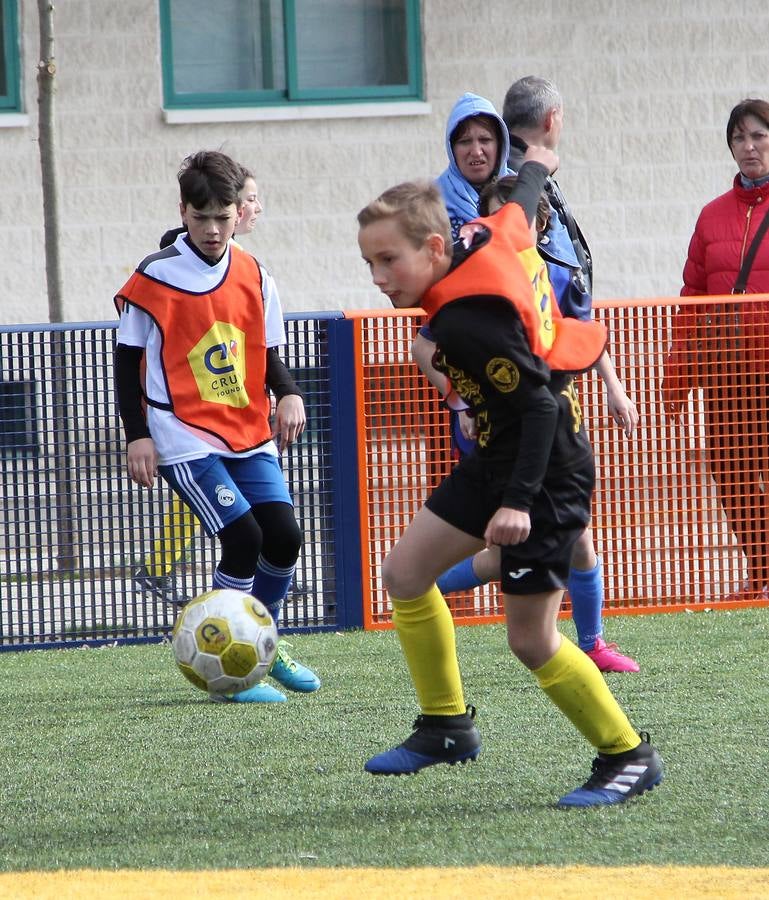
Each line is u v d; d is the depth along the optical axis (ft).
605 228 142.31
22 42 133.49
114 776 49.03
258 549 60.03
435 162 140.36
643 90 141.49
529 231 42.98
